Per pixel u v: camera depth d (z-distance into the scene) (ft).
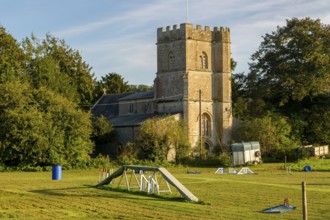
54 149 276.82
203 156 313.53
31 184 178.29
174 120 315.99
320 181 185.88
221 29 354.33
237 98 379.76
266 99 359.66
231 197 138.21
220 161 303.48
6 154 272.31
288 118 342.44
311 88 336.08
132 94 378.94
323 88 340.18
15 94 281.54
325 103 346.95
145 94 364.17
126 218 105.91
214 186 167.84
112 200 132.87
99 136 330.95
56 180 198.80
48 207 121.19
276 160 315.17
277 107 360.28
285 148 315.37
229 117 351.87
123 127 337.72
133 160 295.07
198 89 342.03
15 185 174.40
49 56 373.20
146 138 303.27
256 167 277.85
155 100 349.00
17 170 269.44
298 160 303.68
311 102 356.59
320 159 311.06
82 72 415.23
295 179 196.65
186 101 334.03
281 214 109.91
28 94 286.66
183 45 339.16
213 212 112.88
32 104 287.69
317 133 342.44
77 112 287.89
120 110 372.99
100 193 148.46
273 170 256.73
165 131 304.71
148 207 120.47
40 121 274.77
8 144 271.69
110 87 469.16
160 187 161.79
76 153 282.97
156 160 299.17
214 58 354.13
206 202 127.24
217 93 352.28
